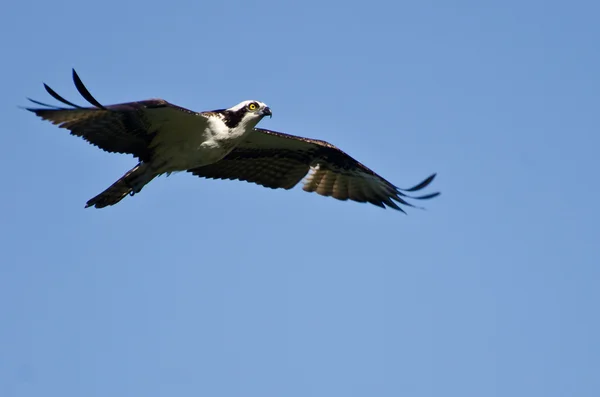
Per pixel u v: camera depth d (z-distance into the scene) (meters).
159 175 16.72
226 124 16.56
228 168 18.64
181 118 15.79
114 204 16.75
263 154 18.53
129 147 16.11
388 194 18.94
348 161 18.72
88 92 13.88
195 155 16.53
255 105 16.83
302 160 18.83
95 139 15.76
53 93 13.88
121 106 14.54
